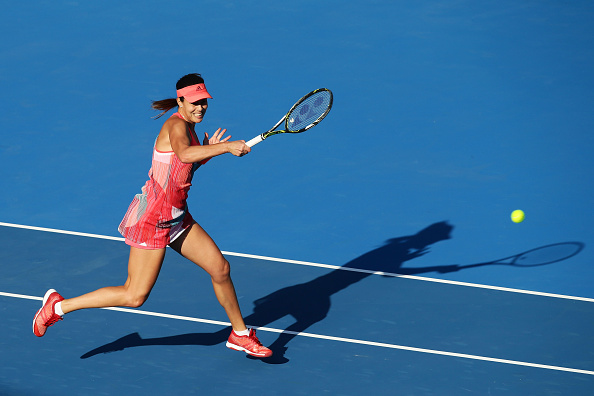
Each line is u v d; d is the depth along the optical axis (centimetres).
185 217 2808
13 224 3844
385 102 5194
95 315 3188
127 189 4200
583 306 3406
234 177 4362
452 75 5550
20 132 4681
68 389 2755
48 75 5338
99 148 4566
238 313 2912
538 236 3953
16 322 3109
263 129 4831
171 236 2778
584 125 5003
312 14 6391
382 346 3072
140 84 5291
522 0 6700
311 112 2919
